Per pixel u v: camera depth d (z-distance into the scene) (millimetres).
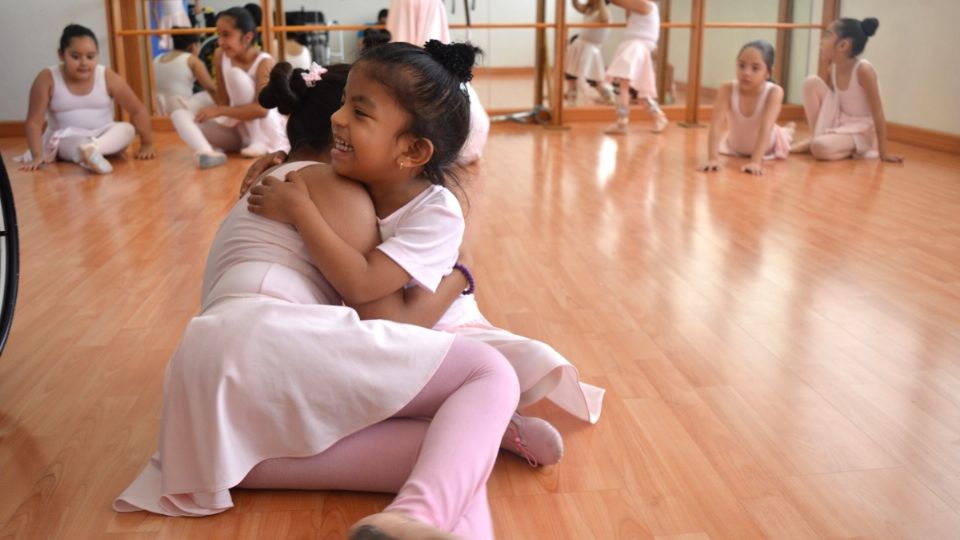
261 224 1322
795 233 2807
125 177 3768
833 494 1292
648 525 1212
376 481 1245
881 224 2934
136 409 1551
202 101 4801
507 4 5391
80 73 4039
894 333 1944
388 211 1346
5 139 4934
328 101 1436
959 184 3631
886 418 1535
